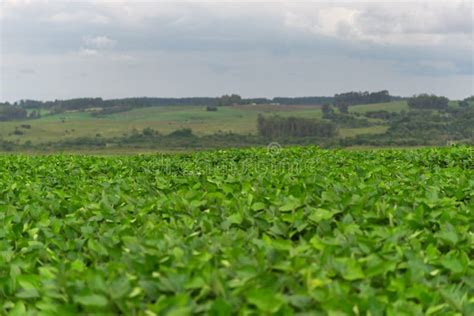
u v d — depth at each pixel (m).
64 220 6.16
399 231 5.08
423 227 5.53
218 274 3.72
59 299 3.81
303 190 7.46
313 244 4.54
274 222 5.63
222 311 3.32
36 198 7.57
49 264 4.77
